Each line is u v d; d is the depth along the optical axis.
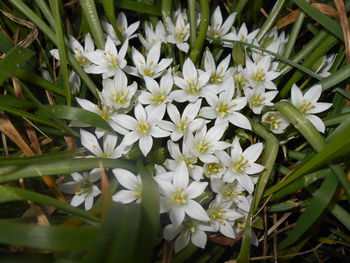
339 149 0.17
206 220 0.16
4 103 0.17
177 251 0.17
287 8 0.25
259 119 0.21
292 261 0.23
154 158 0.18
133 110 0.21
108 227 0.11
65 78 0.19
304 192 0.22
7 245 0.17
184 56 0.24
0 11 0.22
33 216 0.16
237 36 0.24
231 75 0.20
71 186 0.18
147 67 0.21
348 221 0.19
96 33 0.21
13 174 0.15
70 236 0.12
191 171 0.18
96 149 0.19
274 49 0.23
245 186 0.18
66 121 0.20
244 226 0.19
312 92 0.21
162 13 0.23
